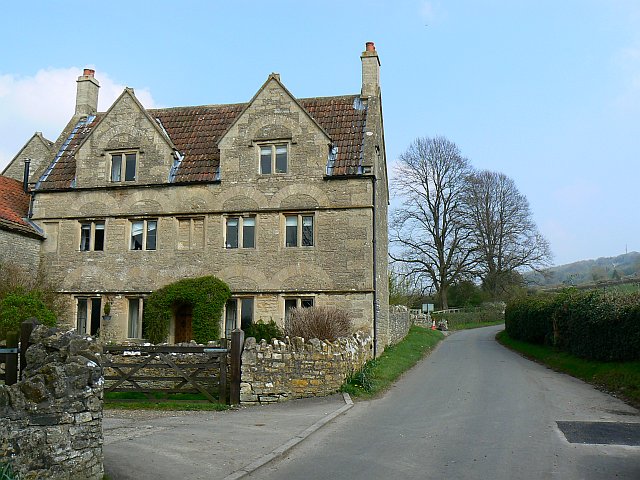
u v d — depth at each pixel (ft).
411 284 184.85
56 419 25.14
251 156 88.33
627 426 42.01
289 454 34.47
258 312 85.51
